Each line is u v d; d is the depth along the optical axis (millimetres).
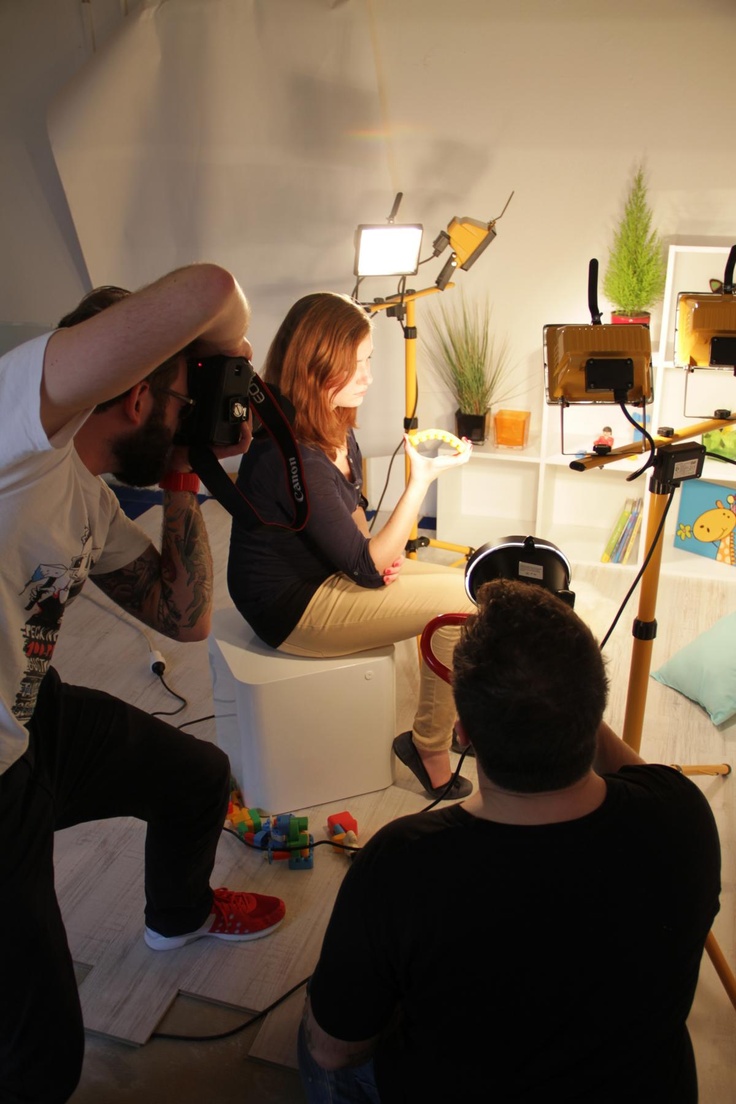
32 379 868
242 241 3420
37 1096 1267
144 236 3477
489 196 3180
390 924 966
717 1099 1525
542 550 1501
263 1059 1598
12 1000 1208
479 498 3742
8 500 998
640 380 1603
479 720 946
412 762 2264
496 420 3326
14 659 1102
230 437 1194
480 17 2910
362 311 1978
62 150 3342
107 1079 1585
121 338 835
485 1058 992
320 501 1907
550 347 1605
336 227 3330
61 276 3795
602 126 2984
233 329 1083
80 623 3006
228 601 3146
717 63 2814
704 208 3023
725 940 1839
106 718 1456
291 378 1915
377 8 2965
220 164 3289
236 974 1769
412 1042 1100
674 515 3416
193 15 3059
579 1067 973
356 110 3117
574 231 3158
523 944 928
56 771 1373
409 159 3182
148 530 3758
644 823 958
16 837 1197
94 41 3293
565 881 927
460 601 2033
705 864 981
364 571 1939
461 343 3387
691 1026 1661
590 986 938
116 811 1519
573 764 936
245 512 1247
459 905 936
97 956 1809
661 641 2861
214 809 1637
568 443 3336
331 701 2072
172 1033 1665
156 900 1741
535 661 937
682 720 2490
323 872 2020
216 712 2246
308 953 1813
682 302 1616
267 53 3080
